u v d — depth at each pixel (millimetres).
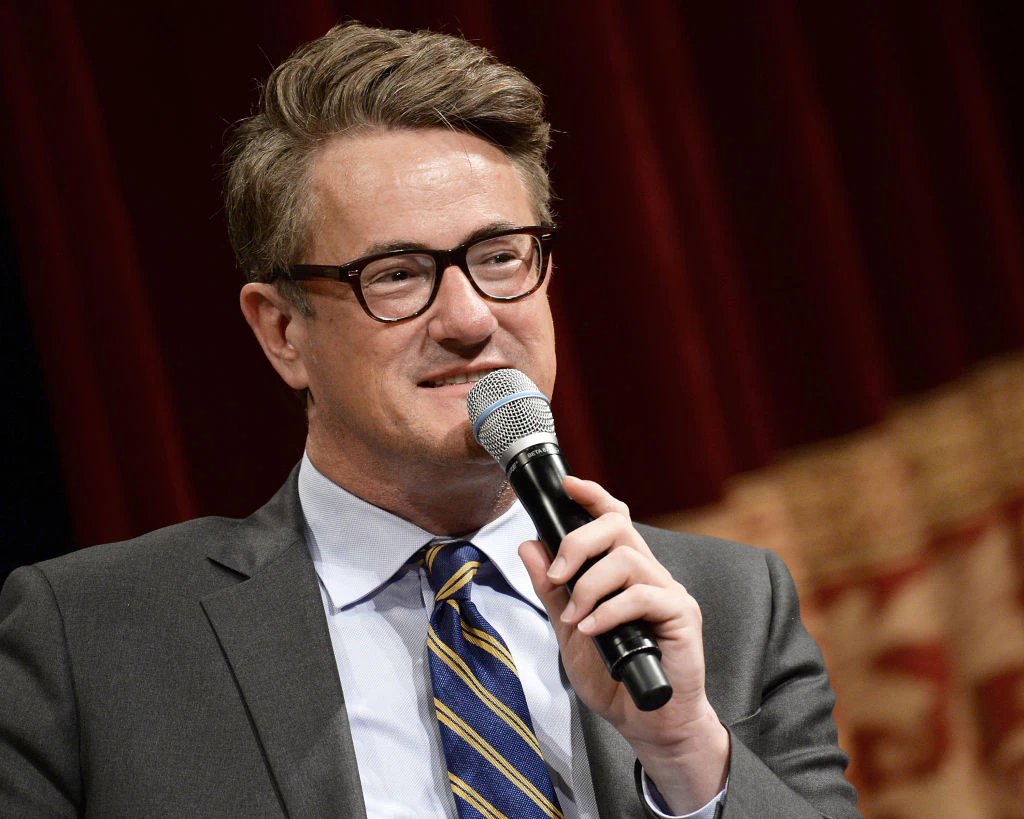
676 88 10359
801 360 10711
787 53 10766
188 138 8469
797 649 5645
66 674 4805
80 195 7891
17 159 7730
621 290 9766
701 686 4410
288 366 5594
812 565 10570
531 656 5195
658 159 10172
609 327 9797
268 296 5500
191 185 8438
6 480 7582
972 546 11047
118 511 7695
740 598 5602
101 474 7660
